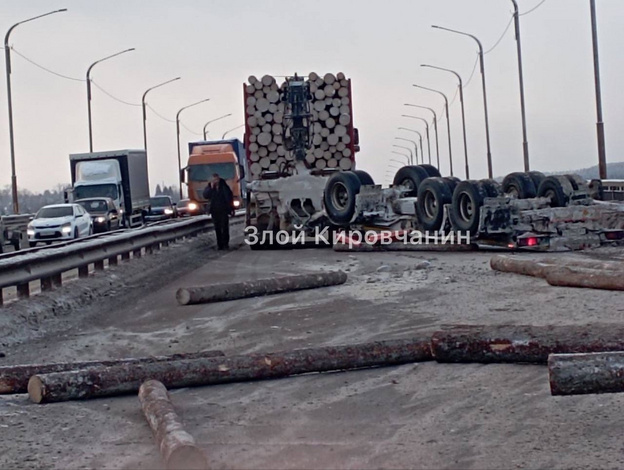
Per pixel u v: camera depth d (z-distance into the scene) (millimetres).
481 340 8984
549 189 22391
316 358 9117
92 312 14789
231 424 7508
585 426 6898
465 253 21391
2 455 6910
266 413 7812
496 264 16719
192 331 12211
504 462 6203
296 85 26922
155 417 7184
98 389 8547
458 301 13195
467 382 8414
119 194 47031
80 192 46594
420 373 8914
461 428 7062
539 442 6594
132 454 6781
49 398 8430
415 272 17281
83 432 7477
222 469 6312
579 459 6172
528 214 20578
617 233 20781
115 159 48562
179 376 8734
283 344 10859
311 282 15742
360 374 9094
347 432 7125
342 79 26969
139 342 11656
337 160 27109
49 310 14156
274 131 27172
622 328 8750
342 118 27031
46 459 6770
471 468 6113
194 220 31344
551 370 7000
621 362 6957
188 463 6082
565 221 20547
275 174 27266
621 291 13031
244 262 22688
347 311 12938
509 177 23875
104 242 18797
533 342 8727
